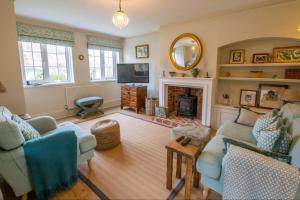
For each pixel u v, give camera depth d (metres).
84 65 4.59
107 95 5.30
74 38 4.28
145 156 2.41
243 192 1.27
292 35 2.53
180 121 3.79
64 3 2.62
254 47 3.16
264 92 3.18
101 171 2.07
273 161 1.18
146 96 4.95
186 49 3.67
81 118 4.18
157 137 3.05
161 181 1.89
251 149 1.35
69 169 1.76
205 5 2.71
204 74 3.51
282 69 2.99
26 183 1.52
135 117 4.27
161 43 4.06
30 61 3.66
